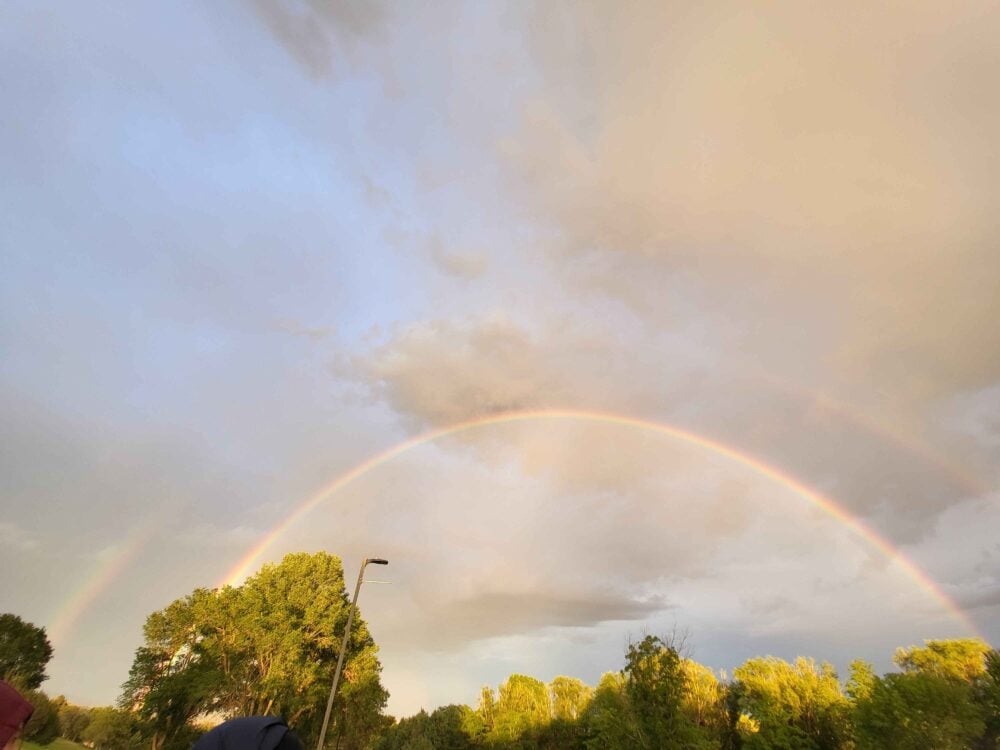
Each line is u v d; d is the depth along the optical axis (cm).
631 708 2891
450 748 7081
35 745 4397
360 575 3017
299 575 4850
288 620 4569
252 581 4862
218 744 290
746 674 4250
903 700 3172
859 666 3828
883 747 3158
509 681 6606
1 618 6419
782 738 3703
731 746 4241
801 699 3953
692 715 4250
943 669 3791
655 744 2731
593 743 3241
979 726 3069
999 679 3475
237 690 4631
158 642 4791
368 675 5000
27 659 6494
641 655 2900
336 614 4794
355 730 5188
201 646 4753
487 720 6412
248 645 4684
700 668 4603
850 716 3606
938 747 2981
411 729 8181
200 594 4975
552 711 6012
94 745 7162
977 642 4125
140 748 5256
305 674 4453
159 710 4431
